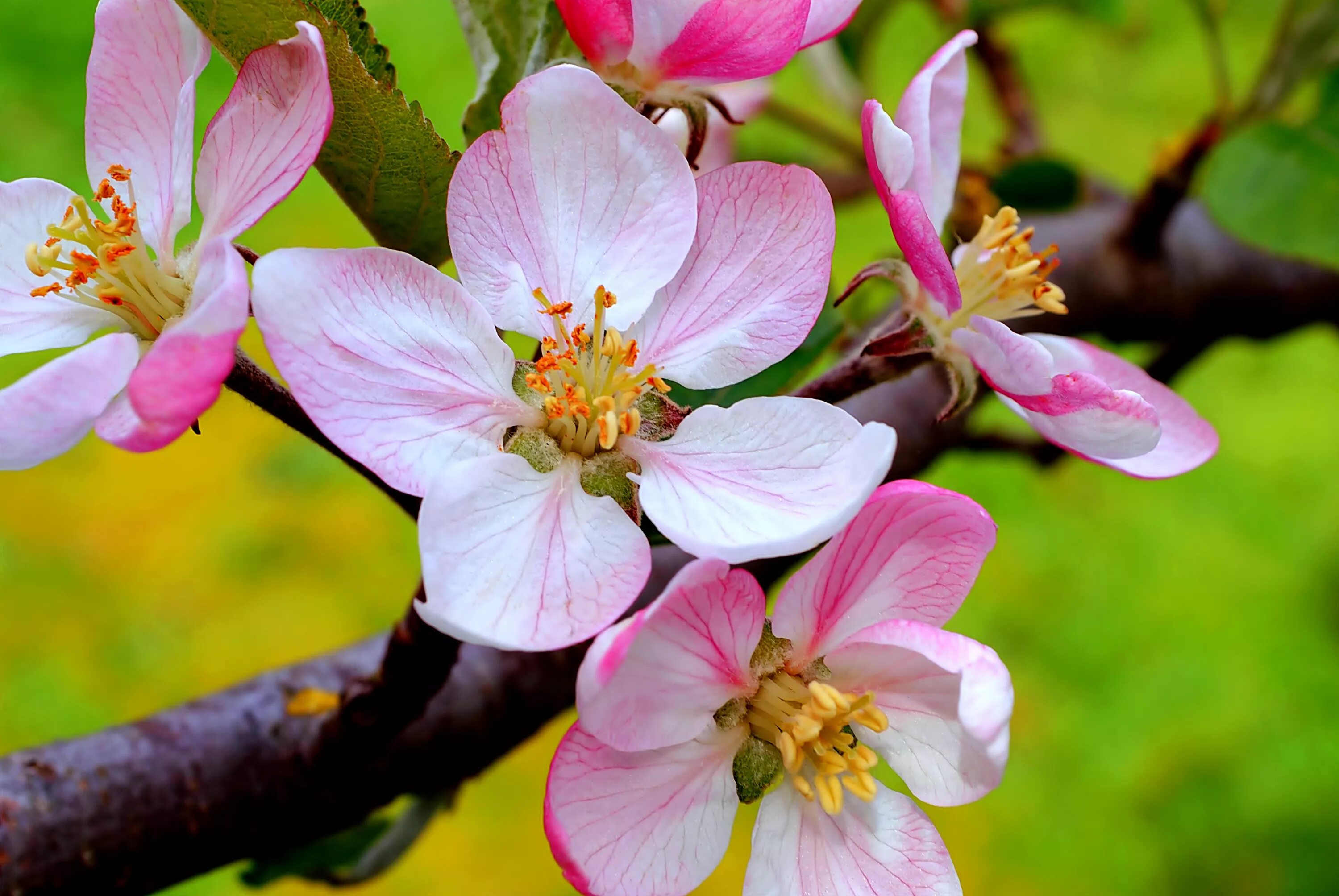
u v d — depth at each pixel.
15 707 0.65
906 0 0.42
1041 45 0.82
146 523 0.72
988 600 0.70
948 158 0.30
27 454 0.27
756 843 0.28
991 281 0.30
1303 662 0.67
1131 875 0.62
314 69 0.27
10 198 0.29
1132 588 0.70
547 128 0.28
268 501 0.73
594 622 0.27
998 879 0.62
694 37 0.28
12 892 0.29
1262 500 0.73
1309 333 0.79
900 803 0.28
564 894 0.61
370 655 0.31
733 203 0.28
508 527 0.28
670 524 0.28
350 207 0.28
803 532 0.27
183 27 0.28
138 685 0.66
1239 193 0.34
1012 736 0.66
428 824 0.32
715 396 0.30
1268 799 0.63
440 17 0.78
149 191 0.29
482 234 0.28
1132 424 0.28
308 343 0.27
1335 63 0.36
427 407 0.28
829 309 0.31
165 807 0.29
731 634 0.28
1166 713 0.66
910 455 0.34
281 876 0.32
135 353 0.27
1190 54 0.81
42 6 0.81
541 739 0.66
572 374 0.28
